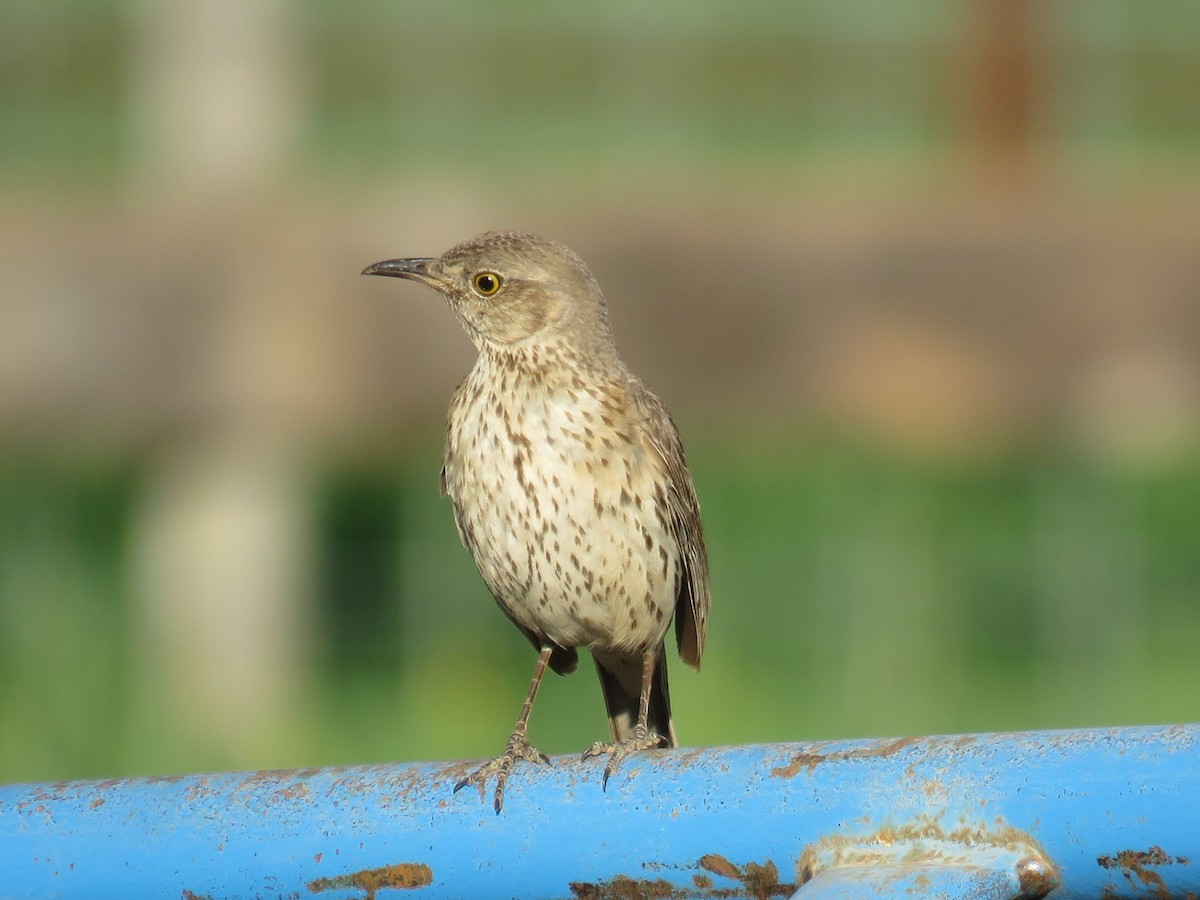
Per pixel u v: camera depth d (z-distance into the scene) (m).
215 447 13.95
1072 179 14.47
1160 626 14.91
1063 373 12.95
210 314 13.35
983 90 14.02
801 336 13.02
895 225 13.02
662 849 4.61
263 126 15.52
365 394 13.34
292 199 13.63
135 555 14.70
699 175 14.84
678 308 13.02
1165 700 13.87
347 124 16.92
